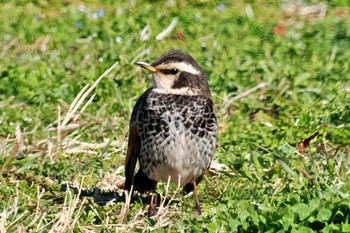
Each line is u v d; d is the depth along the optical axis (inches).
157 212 496.1
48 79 677.3
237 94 673.0
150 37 783.1
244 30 807.7
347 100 647.8
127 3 861.8
